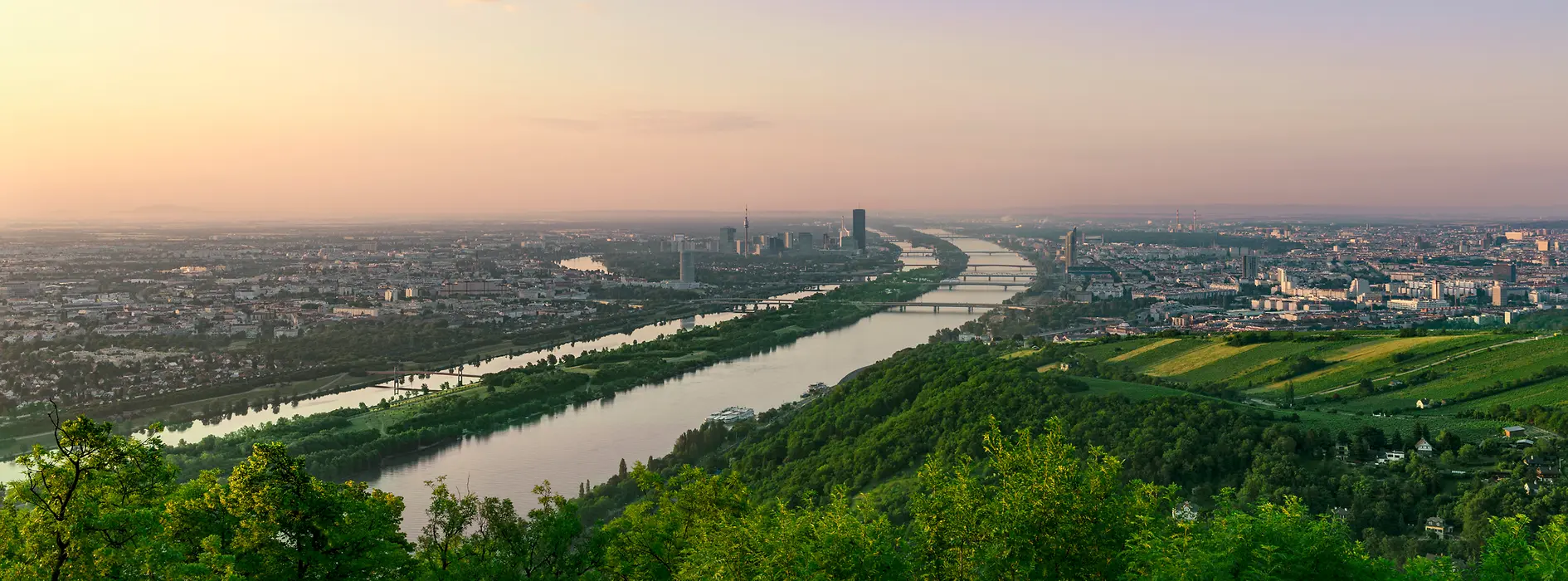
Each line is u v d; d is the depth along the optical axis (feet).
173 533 342.03
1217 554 294.05
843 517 333.42
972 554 330.75
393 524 380.99
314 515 347.77
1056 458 358.43
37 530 298.35
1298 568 302.45
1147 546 306.76
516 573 396.37
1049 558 329.72
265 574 335.88
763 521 373.20
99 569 300.20
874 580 316.40
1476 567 357.20
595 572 400.88
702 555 354.33
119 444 327.67
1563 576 298.15
